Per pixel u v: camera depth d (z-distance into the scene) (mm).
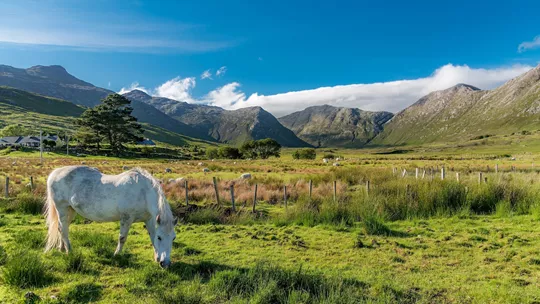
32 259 6414
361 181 22734
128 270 6941
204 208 13930
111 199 7207
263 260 7547
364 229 10820
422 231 10594
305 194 16781
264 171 39062
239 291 5988
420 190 13977
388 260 7980
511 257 8039
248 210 14602
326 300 5480
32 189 17484
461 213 12773
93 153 82875
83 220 11789
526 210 12930
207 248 8820
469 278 6852
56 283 6156
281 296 5742
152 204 7324
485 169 34219
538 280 6680
